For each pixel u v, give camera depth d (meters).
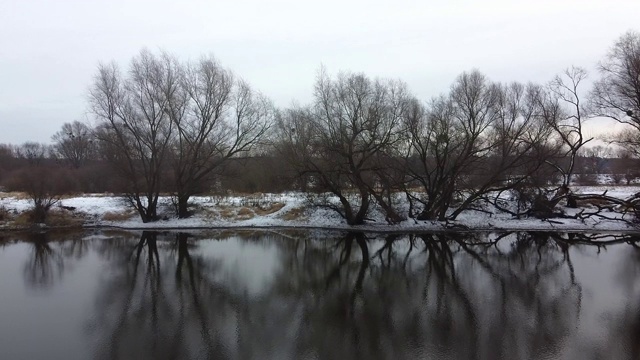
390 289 18.52
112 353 11.91
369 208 37.41
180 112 36.53
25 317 14.86
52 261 24.30
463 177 36.91
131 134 36.38
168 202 40.44
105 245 29.22
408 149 35.16
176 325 14.05
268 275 21.09
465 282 19.66
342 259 25.06
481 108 33.94
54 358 11.62
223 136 37.94
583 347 12.20
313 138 33.62
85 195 47.12
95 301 16.72
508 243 29.92
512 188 36.06
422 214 36.12
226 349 12.13
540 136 36.22
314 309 15.75
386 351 12.01
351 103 32.81
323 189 36.00
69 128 89.88
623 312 15.19
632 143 36.16
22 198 41.09
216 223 37.00
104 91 34.84
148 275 21.00
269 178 40.44
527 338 12.92
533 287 18.62
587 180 61.88
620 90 35.25
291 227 36.16
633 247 28.41
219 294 17.72
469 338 12.92
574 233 33.28
